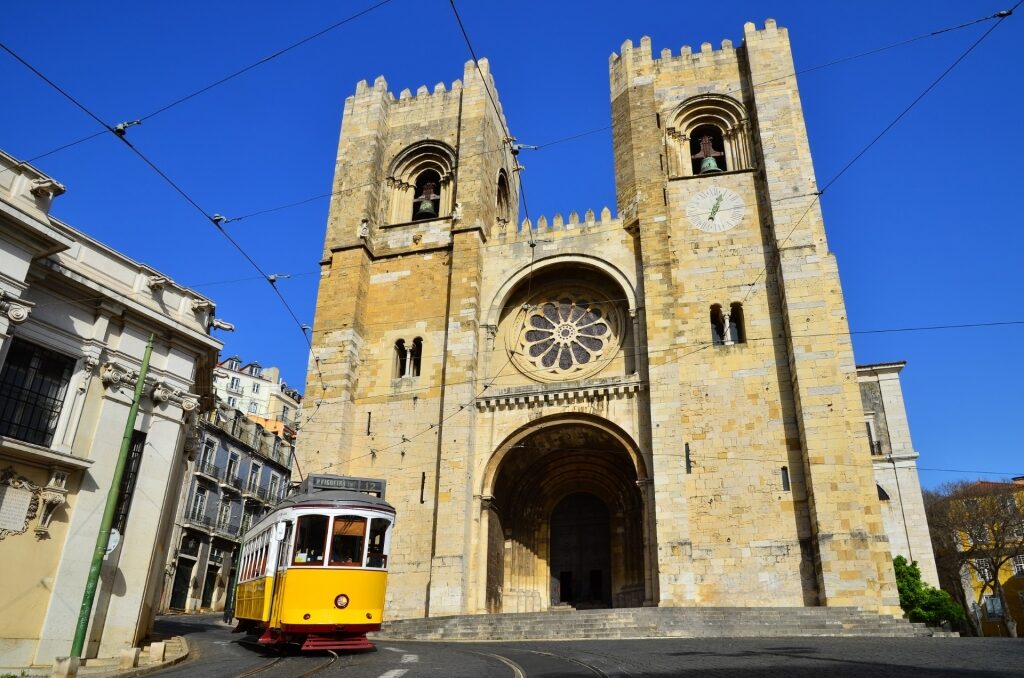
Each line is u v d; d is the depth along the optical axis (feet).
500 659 54.95
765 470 101.65
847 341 105.81
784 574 95.91
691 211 120.16
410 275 129.59
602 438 115.75
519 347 123.65
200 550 181.16
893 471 147.84
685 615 85.15
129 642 65.92
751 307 111.65
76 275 64.80
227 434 194.29
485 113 137.59
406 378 121.80
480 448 113.91
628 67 131.95
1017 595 206.80
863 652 54.49
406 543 110.22
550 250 124.88
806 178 114.73
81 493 63.93
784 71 122.72
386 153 143.64
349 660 55.52
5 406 60.39
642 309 116.16
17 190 60.95
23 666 57.62
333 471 114.62
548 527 132.87
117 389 68.28
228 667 53.57
